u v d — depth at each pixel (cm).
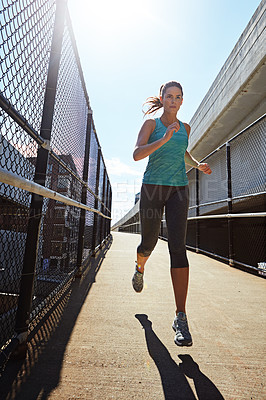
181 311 133
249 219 596
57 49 149
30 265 118
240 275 314
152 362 113
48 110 143
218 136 751
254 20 447
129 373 104
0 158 97
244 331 149
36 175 131
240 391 95
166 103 160
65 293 215
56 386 93
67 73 197
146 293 219
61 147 186
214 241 765
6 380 96
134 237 1083
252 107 578
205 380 101
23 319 113
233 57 535
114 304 190
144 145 148
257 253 586
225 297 217
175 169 155
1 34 88
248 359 118
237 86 516
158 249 568
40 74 133
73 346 125
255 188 488
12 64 98
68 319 159
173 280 140
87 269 320
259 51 431
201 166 189
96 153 454
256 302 205
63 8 154
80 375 101
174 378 102
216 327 155
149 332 145
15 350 110
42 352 118
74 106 235
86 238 350
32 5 115
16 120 97
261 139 459
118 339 135
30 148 131
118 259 407
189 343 122
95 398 88
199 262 408
